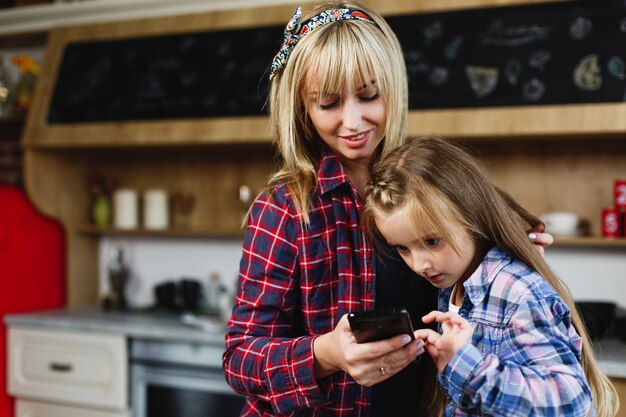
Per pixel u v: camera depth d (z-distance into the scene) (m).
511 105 2.36
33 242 3.20
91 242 3.47
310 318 1.17
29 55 3.54
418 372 1.24
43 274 3.25
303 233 1.16
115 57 3.07
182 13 2.97
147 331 2.68
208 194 3.29
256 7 2.83
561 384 0.91
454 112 2.40
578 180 2.63
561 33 2.34
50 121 3.12
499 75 2.39
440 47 2.49
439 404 1.20
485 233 1.07
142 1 2.97
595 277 2.61
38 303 3.21
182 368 2.65
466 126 2.38
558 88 2.31
